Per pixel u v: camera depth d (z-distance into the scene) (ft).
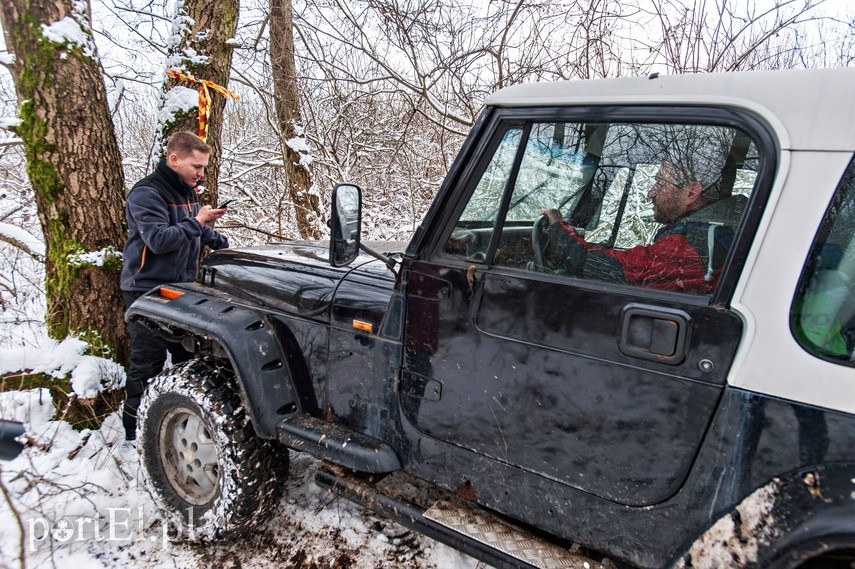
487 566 7.39
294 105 22.47
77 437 9.98
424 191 29.43
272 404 7.14
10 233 12.37
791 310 4.28
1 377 9.66
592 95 5.18
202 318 7.52
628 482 5.05
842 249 4.21
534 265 5.60
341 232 5.74
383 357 6.55
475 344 5.79
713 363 4.55
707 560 4.52
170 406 7.92
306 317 7.30
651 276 5.02
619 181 5.26
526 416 5.53
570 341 5.20
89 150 10.36
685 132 4.87
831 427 4.12
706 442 4.63
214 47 12.69
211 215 9.80
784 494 4.24
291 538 7.93
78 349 10.41
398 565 7.45
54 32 9.85
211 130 12.90
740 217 4.69
